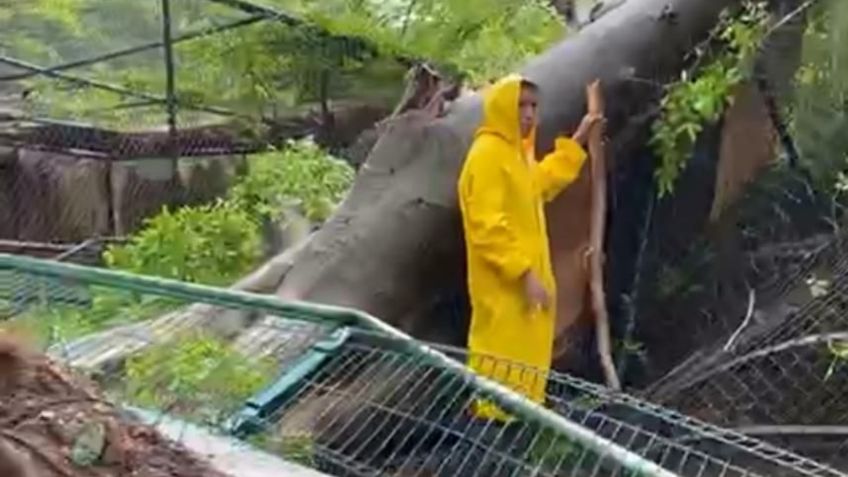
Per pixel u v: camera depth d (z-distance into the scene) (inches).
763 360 238.1
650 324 262.7
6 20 452.8
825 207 264.7
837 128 262.2
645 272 264.8
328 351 160.2
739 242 266.5
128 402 136.2
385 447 151.7
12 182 457.4
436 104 250.1
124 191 443.8
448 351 201.8
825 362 233.6
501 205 207.3
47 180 455.2
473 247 209.3
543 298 209.9
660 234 266.2
